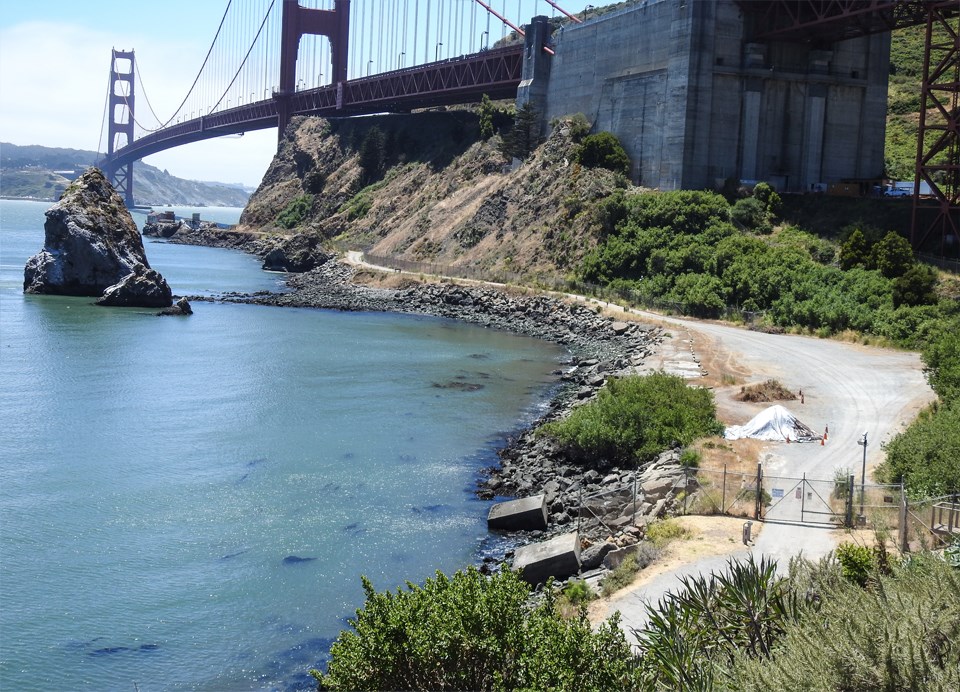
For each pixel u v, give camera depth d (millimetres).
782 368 61156
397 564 33125
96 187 109312
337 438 49281
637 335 78812
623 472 41281
